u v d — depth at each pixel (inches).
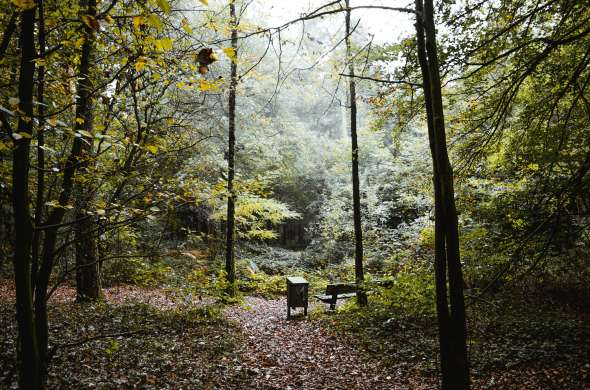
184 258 518.3
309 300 554.6
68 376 192.9
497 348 264.8
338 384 226.8
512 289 377.7
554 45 143.5
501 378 221.3
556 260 351.9
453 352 165.2
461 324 165.5
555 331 287.4
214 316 353.1
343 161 832.3
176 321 331.6
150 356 239.3
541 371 225.8
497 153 285.7
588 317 324.2
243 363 252.1
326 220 802.8
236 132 705.6
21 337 100.6
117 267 479.8
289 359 271.0
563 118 249.1
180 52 177.9
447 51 214.8
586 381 207.8
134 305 362.3
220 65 466.3
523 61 217.9
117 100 197.8
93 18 103.2
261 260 762.8
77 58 179.5
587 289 359.3
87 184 172.7
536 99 248.1
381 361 263.3
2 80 138.6
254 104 690.2
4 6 133.9
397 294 354.6
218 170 541.6
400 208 690.8
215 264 606.5
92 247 344.5
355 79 312.0
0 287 430.0
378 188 757.3
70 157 155.1
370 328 331.9
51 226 118.6
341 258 762.8
